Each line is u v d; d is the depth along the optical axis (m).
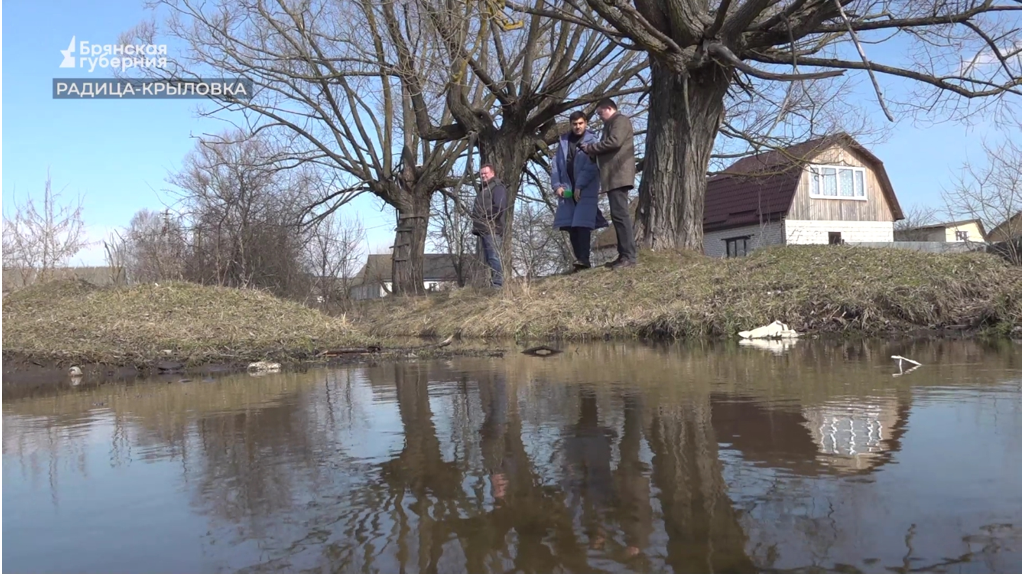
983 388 2.25
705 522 1.12
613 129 7.34
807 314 5.42
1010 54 7.88
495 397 2.53
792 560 0.96
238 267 13.52
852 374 2.74
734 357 3.72
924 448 1.49
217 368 4.70
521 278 8.20
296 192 15.98
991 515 1.09
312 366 4.49
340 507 1.27
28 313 6.89
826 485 1.27
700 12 8.00
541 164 14.70
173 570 1.01
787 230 24.27
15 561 1.06
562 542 1.06
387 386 3.04
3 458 1.78
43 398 3.29
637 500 1.24
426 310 9.02
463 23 9.86
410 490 1.36
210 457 1.71
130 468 1.62
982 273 5.77
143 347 5.24
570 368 3.45
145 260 13.92
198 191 14.62
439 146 15.20
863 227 25.52
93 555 1.08
